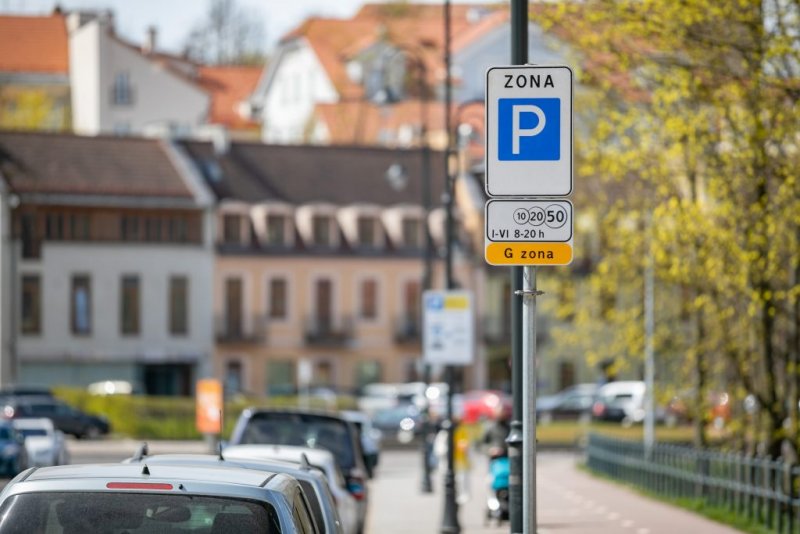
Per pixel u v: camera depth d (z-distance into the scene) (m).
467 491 49.59
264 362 111.50
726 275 36.81
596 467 60.84
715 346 43.91
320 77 160.12
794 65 30.42
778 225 34.09
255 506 11.64
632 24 31.31
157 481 11.72
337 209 115.06
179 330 108.19
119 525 11.41
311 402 92.88
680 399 48.41
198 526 11.47
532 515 14.48
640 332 51.00
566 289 60.72
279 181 114.44
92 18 155.50
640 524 37.66
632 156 37.22
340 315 114.19
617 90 37.62
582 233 63.19
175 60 170.25
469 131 55.84
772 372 37.38
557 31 36.66
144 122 149.88
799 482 32.97
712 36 30.38
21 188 103.44
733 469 38.94
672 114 35.34
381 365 115.56
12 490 11.69
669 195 37.66
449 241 44.97
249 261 110.81
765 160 31.88
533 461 14.54
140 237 107.19
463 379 117.38
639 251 47.19
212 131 115.12
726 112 32.28
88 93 149.00
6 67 150.75
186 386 109.00
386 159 119.25
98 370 105.50
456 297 41.03
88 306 105.44
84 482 11.69
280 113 166.75
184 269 108.38
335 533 16.70
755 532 34.19
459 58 149.50
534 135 14.89
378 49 155.75
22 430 57.47
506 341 117.81
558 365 120.75
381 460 81.94
